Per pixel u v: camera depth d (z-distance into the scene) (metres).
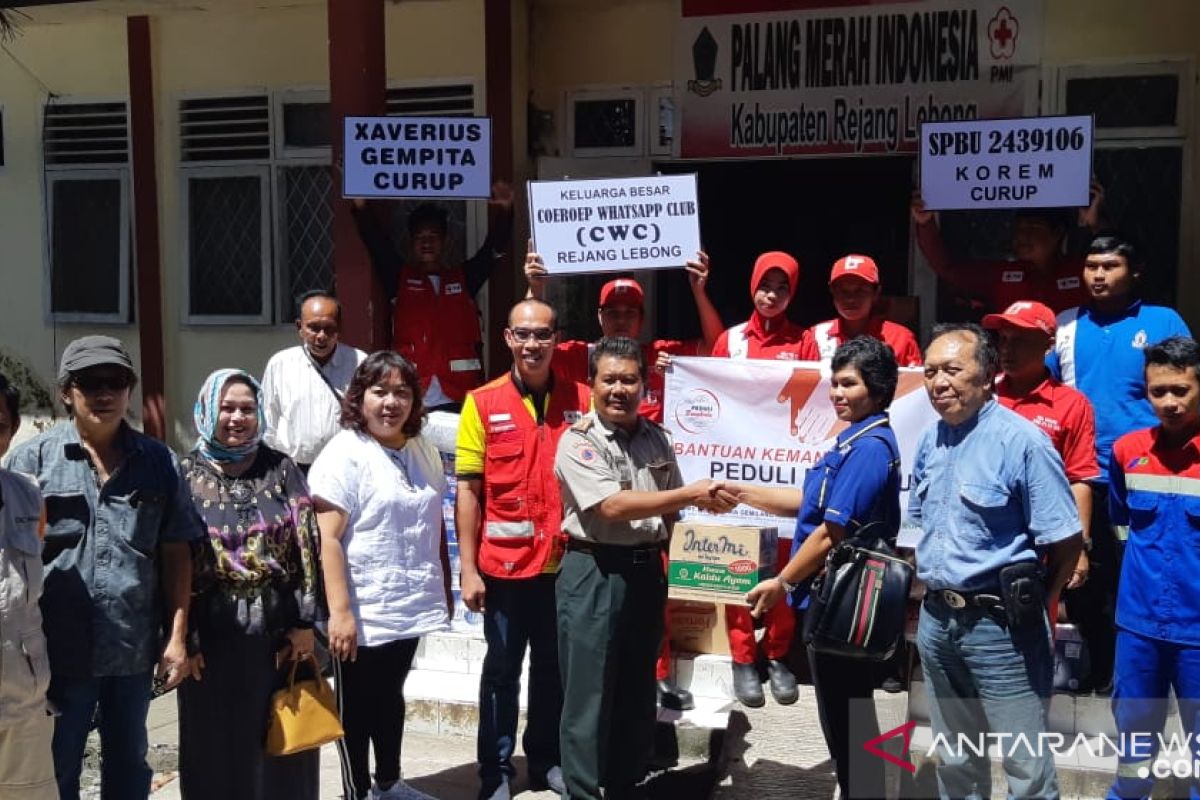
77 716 4.04
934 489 3.96
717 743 5.02
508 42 7.57
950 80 7.22
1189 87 6.85
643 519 4.34
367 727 4.68
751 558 5.07
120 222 8.51
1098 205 5.76
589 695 4.38
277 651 4.15
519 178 7.78
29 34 8.53
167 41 8.28
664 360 5.58
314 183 8.16
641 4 7.71
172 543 4.05
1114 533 4.87
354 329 6.50
